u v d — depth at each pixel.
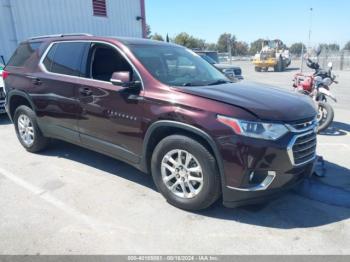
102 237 2.91
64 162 4.74
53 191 3.80
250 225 3.12
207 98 3.11
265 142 2.87
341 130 6.66
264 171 2.93
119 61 3.84
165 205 3.48
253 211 3.37
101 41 4.05
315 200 3.61
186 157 3.24
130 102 3.54
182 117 3.13
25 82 4.85
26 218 3.21
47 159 4.87
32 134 5.04
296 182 3.23
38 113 4.74
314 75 6.81
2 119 7.80
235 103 3.00
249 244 2.83
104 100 3.79
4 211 3.34
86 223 3.13
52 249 2.74
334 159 4.89
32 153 5.14
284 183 3.04
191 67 4.18
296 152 3.04
